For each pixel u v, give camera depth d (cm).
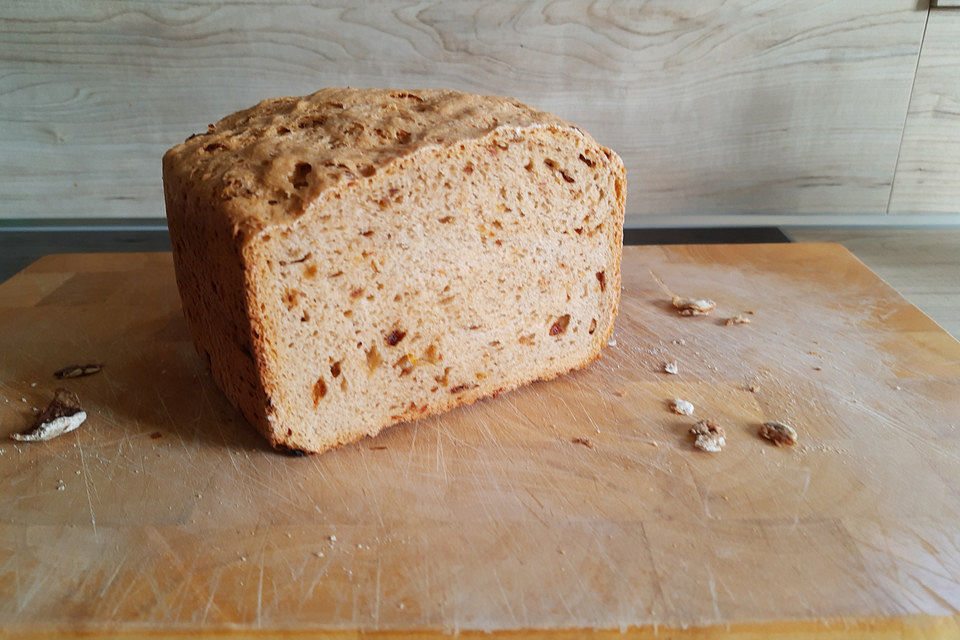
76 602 22
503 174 28
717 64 44
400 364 29
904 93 44
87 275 41
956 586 22
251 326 26
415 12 43
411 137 28
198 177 28
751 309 37
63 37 42
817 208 48
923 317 36
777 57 44
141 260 43
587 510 25
